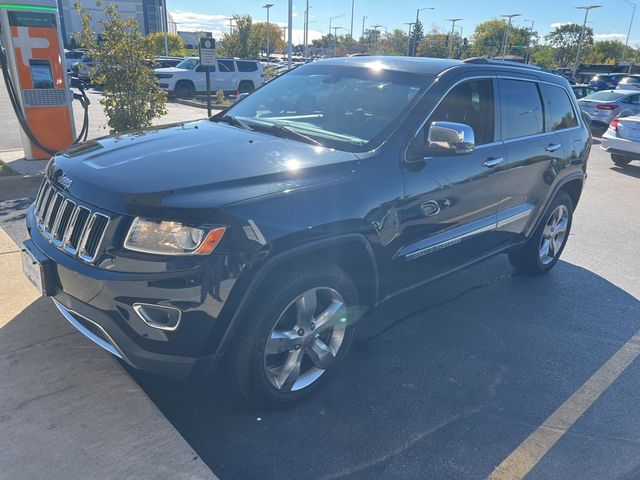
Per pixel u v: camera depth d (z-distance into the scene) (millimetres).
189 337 2541
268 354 2850
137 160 2936
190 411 3018
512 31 74062
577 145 5195
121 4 87438
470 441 2936
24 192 6871
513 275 5359
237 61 24359
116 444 2590
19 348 3268
